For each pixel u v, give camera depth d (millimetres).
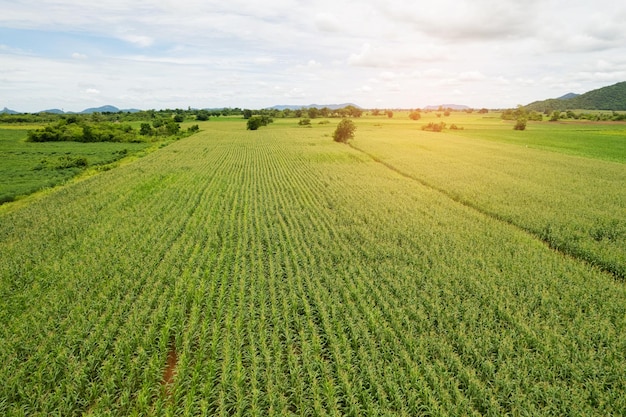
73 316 14125
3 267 18484
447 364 11508
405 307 14797
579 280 17234
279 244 22109
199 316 14461
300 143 85688
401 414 9648
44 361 11461
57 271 18047
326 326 13156
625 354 11961
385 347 12109
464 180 41156
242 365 11672
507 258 19828
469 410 9734
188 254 20469
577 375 10812
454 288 16406
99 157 60875
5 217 27516
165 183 40062
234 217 27703
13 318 14055
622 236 23141
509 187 37562
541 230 24391
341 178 43562
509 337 12562
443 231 24562
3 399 10234
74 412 10031
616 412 9656
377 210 29516
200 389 10508
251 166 52844
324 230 24562
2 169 48531
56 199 32562
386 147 74188
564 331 13227
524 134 108625
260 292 15328
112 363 11641
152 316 14086
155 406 10086
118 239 22703
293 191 36781
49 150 68625
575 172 46469
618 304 14938
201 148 75688
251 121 135500
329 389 10266
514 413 9664
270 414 9633
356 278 17266
